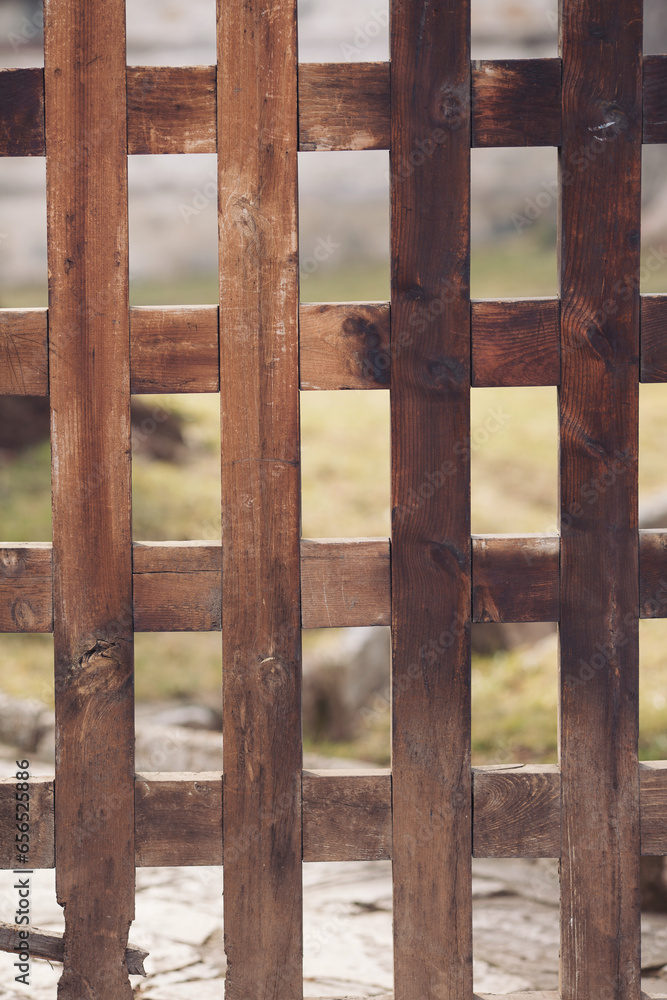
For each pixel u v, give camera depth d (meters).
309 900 3.78
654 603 2.37
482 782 2.35
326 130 2.25
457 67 2.24
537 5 21.41
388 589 2.33
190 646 7.43
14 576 2.31
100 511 2.30
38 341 2.29
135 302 17.73
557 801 2.37
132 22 22.81
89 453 2.29
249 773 2.33
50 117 2.23
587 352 2.31
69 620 2.31
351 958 3.28
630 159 2.28
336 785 2.34
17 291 18.61
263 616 2.31
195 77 2.24
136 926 3.47
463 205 2.27
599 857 2.38
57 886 2.34
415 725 2.34
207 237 20.61
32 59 20.33
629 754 2.37
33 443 10.01
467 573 2.32
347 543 2.32
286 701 2.33
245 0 2.22
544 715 5.77
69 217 2.25
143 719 5.84
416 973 2.38
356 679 6.53
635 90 2.27
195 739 5.02
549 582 2.34
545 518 9.66
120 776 2.32
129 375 2.28
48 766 5.10
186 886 3.85
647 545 2.35
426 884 2.36
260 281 2.27
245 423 2.29
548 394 13.23
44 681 6.54
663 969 3.23
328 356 2.29
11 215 20.42
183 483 9.84
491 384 2.31
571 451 2.33
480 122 2.26
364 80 2.24
